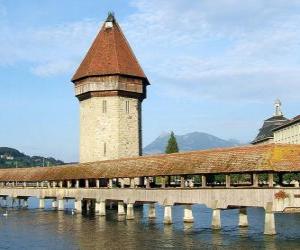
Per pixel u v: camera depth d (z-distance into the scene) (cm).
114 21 7744
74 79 7569
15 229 4838
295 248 3247
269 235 3644
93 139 7312
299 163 3578
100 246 3616
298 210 3569
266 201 3647
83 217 5788
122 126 7275
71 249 3550
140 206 7338
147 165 5103
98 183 5941
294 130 10912
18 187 7869
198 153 4531
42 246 3731
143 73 7556
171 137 10012
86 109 7469
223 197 4038
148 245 3584
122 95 7306
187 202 4438
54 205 7500
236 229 4281
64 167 6944
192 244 3569
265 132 14662
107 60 7350
